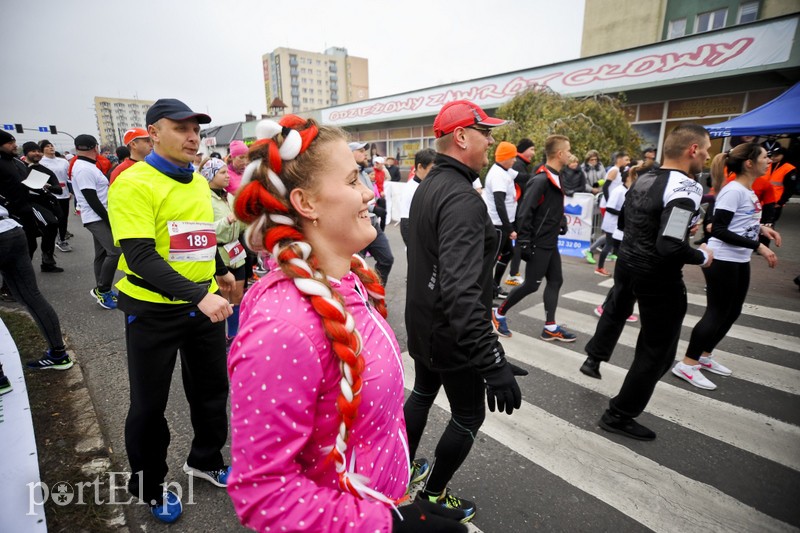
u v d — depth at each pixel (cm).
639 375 245
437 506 103
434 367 177
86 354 356
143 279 172
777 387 316
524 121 1058
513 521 197
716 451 246
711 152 1175
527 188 370
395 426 98
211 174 364
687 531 192
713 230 298
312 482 77
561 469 232
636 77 1207
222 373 204
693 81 1120
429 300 172
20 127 1981
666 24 1820
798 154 917
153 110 172
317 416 81
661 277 229
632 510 204
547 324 402
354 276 101
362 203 87
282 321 74
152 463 183
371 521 76
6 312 436
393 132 2169
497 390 147
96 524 188
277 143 82
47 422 257
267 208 83
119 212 162
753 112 828
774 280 573
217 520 196
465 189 163
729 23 1666
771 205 489
